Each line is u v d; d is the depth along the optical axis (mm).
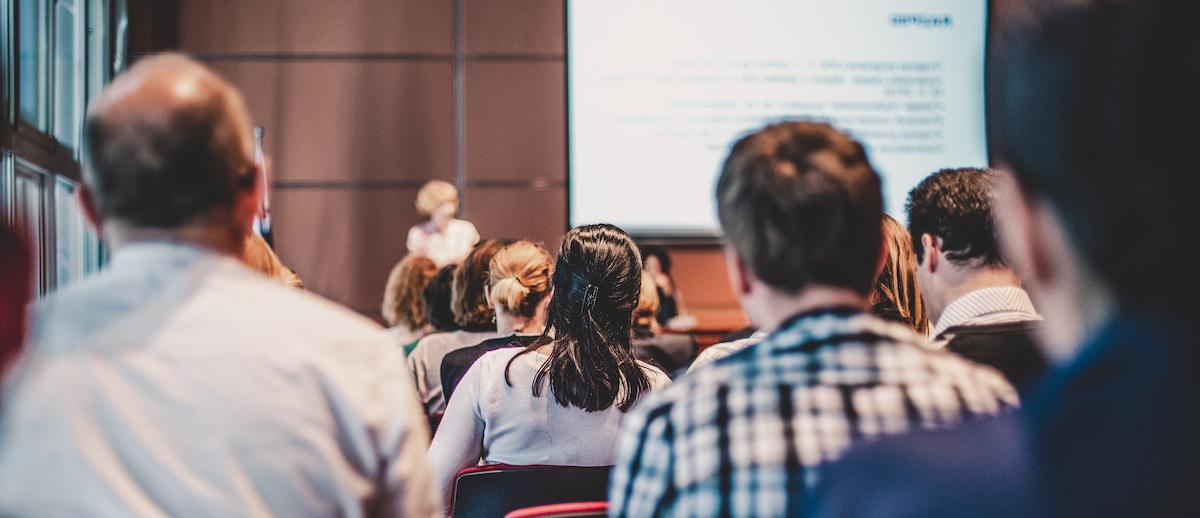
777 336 945
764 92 5746
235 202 1131
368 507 1102
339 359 1094
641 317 3457
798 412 880
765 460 862
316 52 5859
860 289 975
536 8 5949
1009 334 1587
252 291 1098
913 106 5785
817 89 5766
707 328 5211
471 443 2133
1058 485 601
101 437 997
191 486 1006
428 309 3092
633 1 5734
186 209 1090
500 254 2396
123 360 1023
